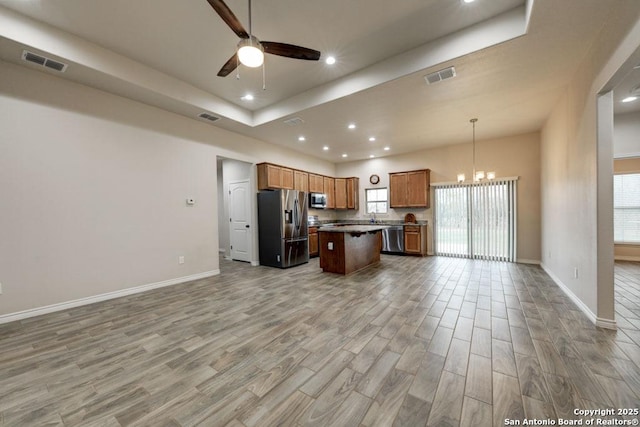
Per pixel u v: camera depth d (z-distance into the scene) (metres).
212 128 4.92
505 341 2.29
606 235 2.51
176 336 2.48
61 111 3.18
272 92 4.13
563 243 3.72
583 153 2.87
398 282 4.23
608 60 2.23
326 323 2.72
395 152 7.28
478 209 6.21
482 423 1.41
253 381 1.81
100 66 3.02
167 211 4.24
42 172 3.05
